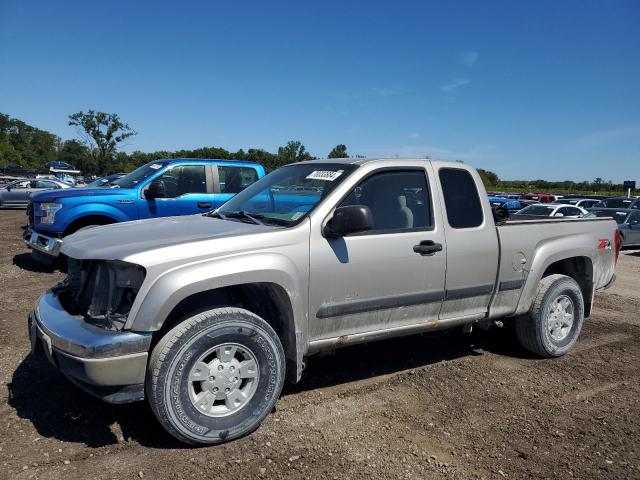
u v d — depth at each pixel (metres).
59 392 4.18
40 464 3.18
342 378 4.74
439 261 4.48
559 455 3.57
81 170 80.00
